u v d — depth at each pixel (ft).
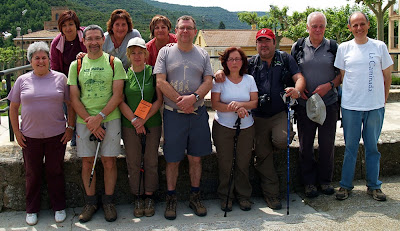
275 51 11.76
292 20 94.89
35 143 10.43
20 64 169.07
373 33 97.30
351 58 11.35
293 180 12.92
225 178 11.63
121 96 10.64
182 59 10.69
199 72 10.80
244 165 11.55
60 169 10.89
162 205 12.03
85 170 10.96
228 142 11.37
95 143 10.80
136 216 11.16
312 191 12.28
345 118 11.72
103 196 11.15
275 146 11.59
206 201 12.39
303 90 11.44
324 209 11.51
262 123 11.76
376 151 11.83
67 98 10.79
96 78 10.38
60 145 10.73
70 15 12.05
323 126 12.00
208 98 21.40
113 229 10.34
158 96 10.94
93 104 10.43
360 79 11.26
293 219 10.86
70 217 11.12
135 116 10.66
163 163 12.10
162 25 12.18
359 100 11.35
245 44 108.06
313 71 11.71
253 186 12.69
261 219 10.86
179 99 10.45
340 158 13.44
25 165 10.71
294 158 12.84
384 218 10.77
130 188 11.60
